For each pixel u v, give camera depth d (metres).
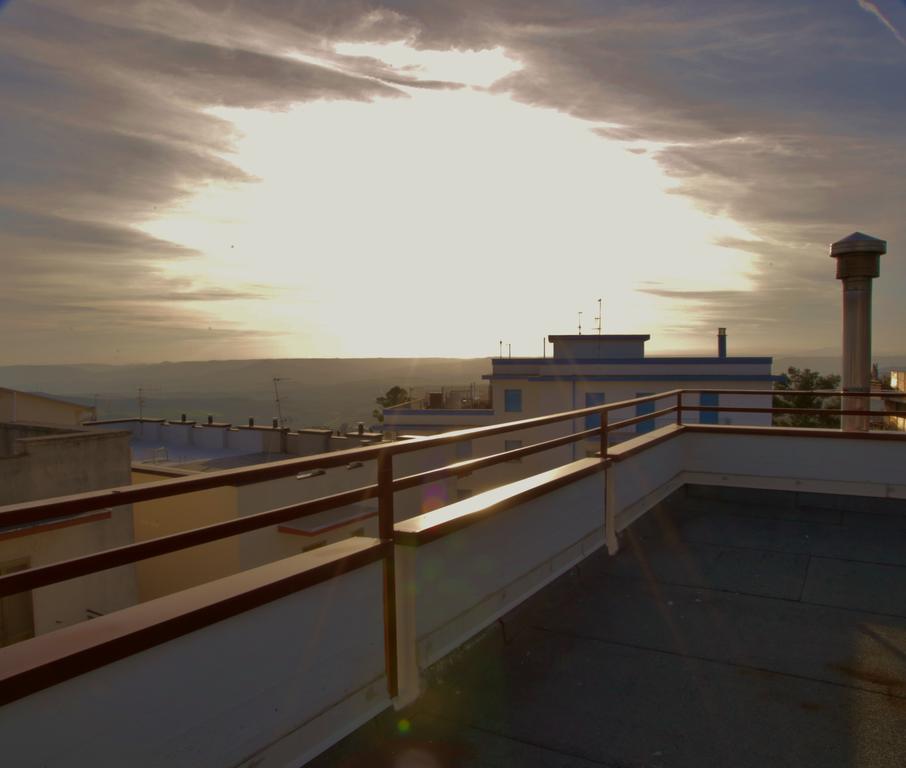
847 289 7.42
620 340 33.78
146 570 16.61
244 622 2.35
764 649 3.93
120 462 12.65
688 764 2.82
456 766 2.77
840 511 7.09
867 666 3.70
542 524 4.50
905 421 14.61
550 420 4.66
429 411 36.59
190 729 2.17
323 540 15.70
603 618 4.37
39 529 10.30
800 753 2.89
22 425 14.70
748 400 30.59
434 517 3.45
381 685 3.02
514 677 3.56
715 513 7.09
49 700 1.80
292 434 24.12
